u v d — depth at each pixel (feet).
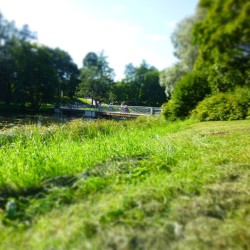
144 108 64.23
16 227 10.16
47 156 17.53
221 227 9.89
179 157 18.90
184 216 10.48
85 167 16.15
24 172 14.76
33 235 9.37
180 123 39.14
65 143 24.12
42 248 8.70
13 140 26.40
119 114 61.62
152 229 9.56
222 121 40.09
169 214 10.55
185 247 8.79
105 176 14.32
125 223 10.01
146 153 19.86
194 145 23.66
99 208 10.85
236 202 11.80
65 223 9.99
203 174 14.92
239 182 13.93
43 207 11.32
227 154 20.10
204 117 31.83
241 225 10.03
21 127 30.60
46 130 30.48
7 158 18.60
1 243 9.20
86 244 8.73
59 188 12.94
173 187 12.67
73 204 11.60
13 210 11.05
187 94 13.85
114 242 8.91
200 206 11.14
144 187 12.63
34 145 23.00
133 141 24.30
